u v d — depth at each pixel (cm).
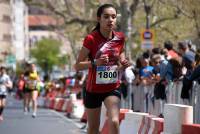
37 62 15112
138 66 2522
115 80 1222
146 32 3334
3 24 14550
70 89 4231
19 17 16912
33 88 3294
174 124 1284
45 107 4769
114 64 1224
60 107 3975
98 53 1221
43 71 15038
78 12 4928
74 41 5494
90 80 1223
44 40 15112
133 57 4972
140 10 4788
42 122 2891
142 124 1548
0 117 3023
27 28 17912
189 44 2167
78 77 3662
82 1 4991
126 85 2747
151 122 1459
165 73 2117
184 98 1881
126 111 1769
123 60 1230
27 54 17600
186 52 2041
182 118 1270
